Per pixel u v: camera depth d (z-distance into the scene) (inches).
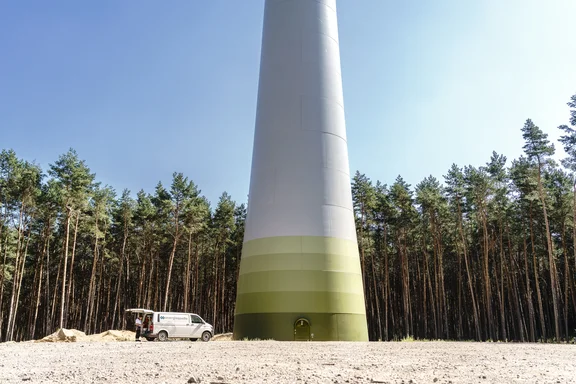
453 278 2694.4
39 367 394.9
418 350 596.7
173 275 2822.3
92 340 1131.9
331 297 866.1
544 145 1701.5
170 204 2060.8
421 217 2354.8
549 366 405.1
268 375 328.8
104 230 2393.0
